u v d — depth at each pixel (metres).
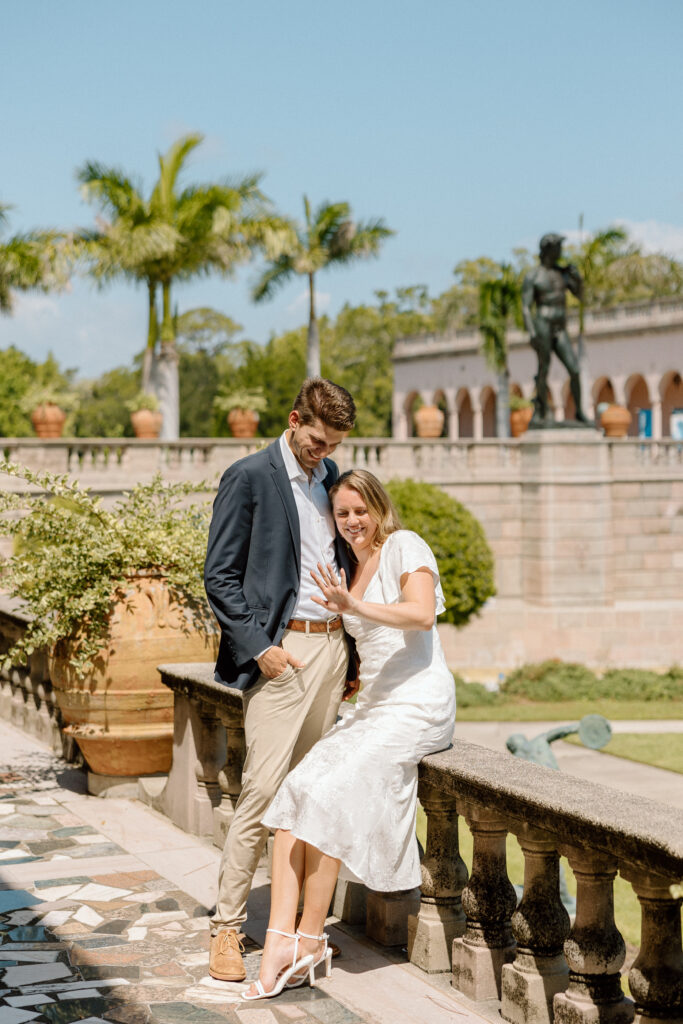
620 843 2.86
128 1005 3.48
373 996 3.57
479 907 3.57
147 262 28.88
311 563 3.75
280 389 60.47
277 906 3.60
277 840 3.60
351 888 4.28
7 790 6.43
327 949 3.72
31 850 5.24
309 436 3.62
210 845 5.32
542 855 3.35
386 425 74.44
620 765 16.53
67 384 74.88
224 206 28.72
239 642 3.62
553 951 3.37
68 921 4.28
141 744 6.03
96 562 5.78
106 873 4.88
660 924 2.94
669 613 27.44
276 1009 3.46
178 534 5.96
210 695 5.12
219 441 24.92
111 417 71.19
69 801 6.18
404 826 3.58
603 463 27.33
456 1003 3.53
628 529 28.11
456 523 25.58
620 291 55.59
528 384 52.97
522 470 27.58
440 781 3.62
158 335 30.16
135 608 5.79
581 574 27.22
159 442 24.56
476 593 25.89
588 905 3.15
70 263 27.83
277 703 3.74
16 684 8.43
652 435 48.91
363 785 3.50
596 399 51.00
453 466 27.25
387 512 3.76
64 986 3.63
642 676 24.47
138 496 6.27
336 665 3.80
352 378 74.88
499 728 19.66
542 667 24.91
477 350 55.44
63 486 5.98
